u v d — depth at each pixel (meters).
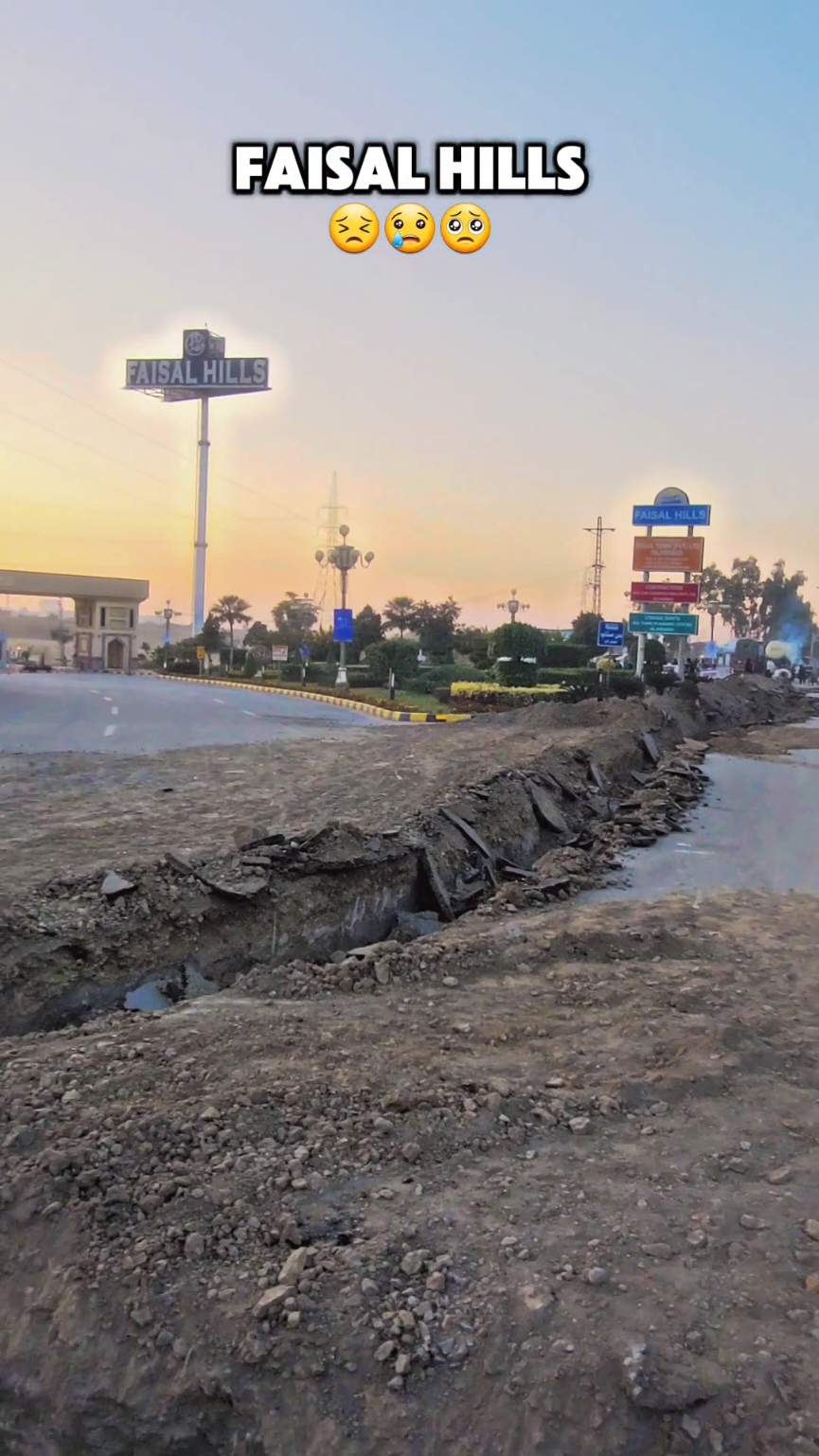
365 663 45.19
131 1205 3.52
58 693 30.94
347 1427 2.79
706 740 23.95
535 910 8.02
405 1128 4.04
